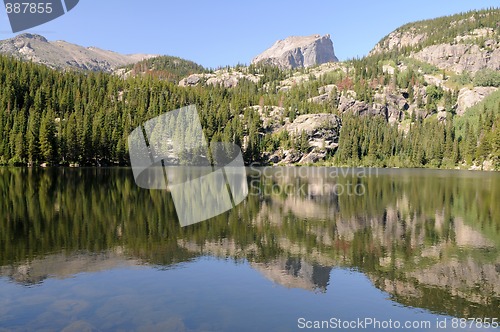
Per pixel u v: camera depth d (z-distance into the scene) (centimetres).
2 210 3119
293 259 1912
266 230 2570
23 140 9475
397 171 11738
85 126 10206
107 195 4031
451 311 1346
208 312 1234
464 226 2861
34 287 1417
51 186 4928
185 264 1753
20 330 1076
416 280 1656
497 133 12862
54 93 14500
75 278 1525
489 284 1625
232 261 1830
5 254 1850
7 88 13300
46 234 2291
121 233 2338
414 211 3534
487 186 6109
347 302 1386
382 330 1178
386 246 2247
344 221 2998
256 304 1320
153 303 1291
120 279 1522
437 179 7862
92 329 1090
